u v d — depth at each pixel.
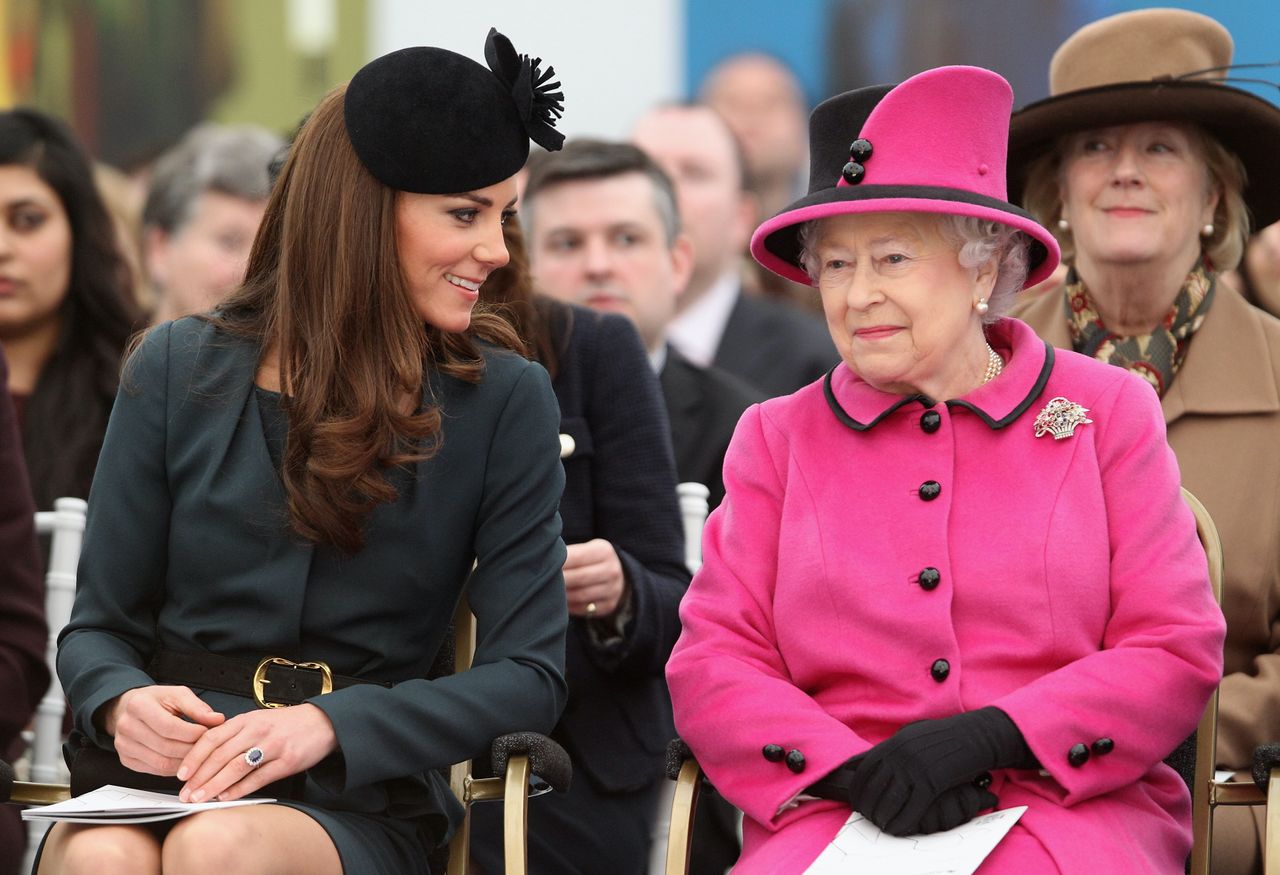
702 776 14.31
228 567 14.20
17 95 34.88
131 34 34.69
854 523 13.96
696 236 27.83
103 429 21.14
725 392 21.95
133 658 14.34
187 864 12.48
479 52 34.47
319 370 14.08
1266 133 17.52
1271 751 13.44
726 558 14.45
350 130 14.21
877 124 13.89
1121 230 17.61
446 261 14.20
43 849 13.19
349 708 13.58
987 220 13.80
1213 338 17.75
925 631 13.52
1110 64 18.80
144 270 26.39
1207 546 14.70
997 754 12.89
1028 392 14.05
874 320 13.80
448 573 14.55
